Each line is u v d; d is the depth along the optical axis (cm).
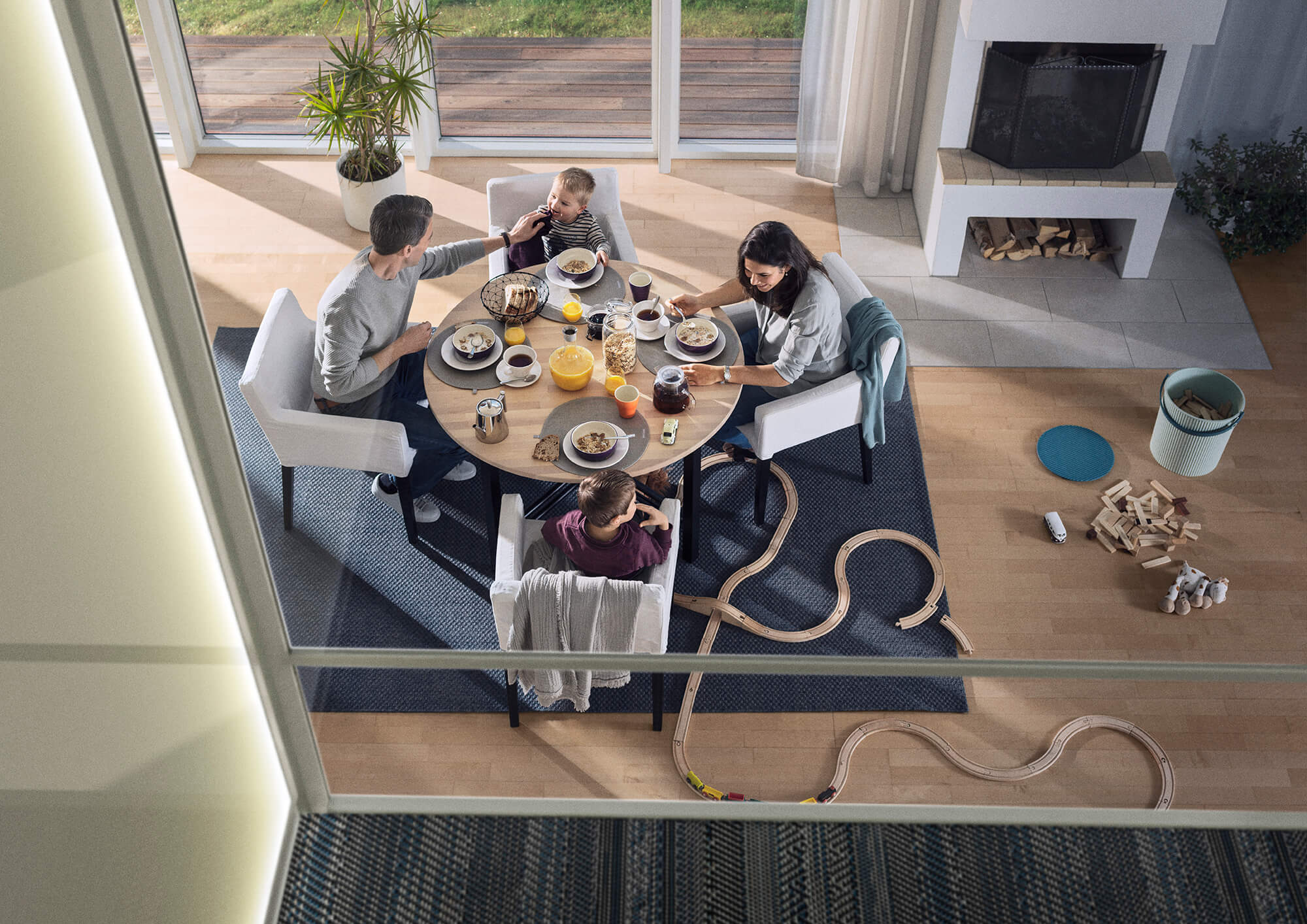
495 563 215
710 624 215
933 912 188
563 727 201
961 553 228
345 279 233
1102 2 288
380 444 218
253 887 183
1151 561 223
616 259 295
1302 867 191
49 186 121
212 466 157
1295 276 275
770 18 358
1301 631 208
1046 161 319
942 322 299
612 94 362
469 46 339
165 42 246
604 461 229
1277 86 275
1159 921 188
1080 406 259
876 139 370
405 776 197
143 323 142
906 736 202
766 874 192
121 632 139
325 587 196
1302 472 240
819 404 247
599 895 189
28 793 118
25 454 116
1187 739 198
